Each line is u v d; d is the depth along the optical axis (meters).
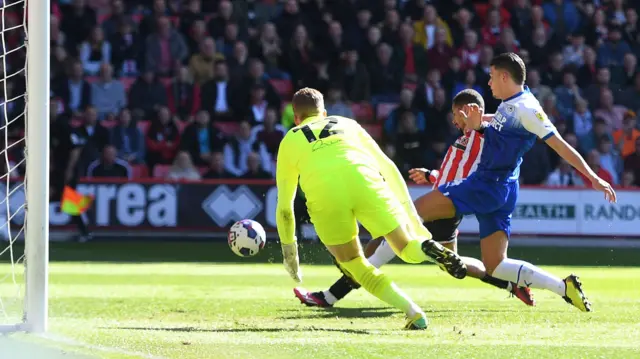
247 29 51.34
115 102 48.66
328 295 20.88
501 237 19.89
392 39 50.59
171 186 43.91
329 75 49.69
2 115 45.97
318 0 52.69
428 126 46.16
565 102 49.38
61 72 48.56
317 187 16.59
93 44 50.91
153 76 48.47
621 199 44.28
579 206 44.00
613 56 52.09
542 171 45.41
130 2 53.59
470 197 19.69
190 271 30.09
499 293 23.94
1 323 17.20
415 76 50.28
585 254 38.47
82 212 42.81
